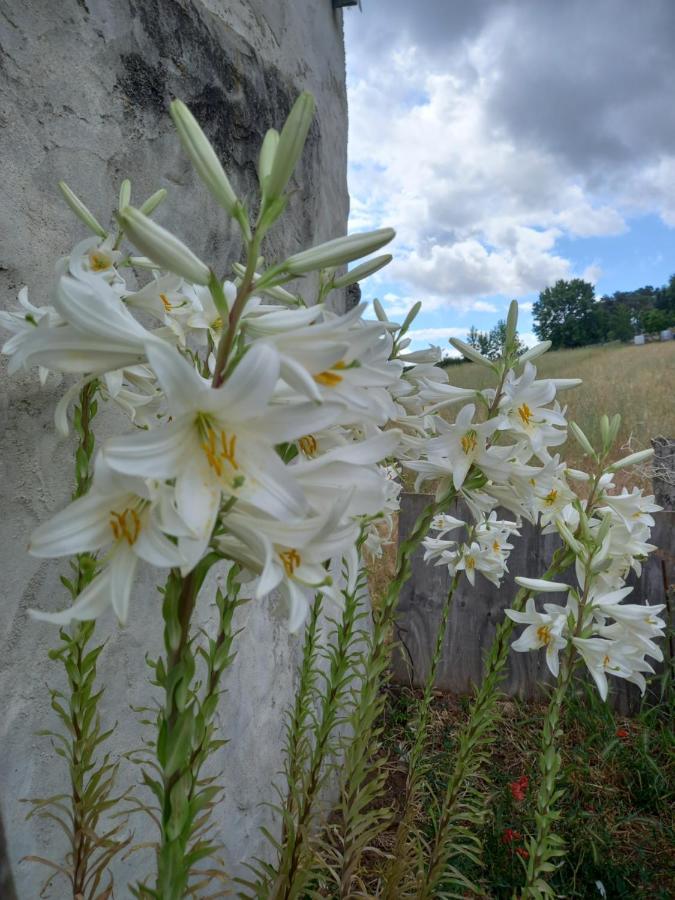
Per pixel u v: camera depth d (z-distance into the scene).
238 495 0.33
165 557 0.32
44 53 0.63
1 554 0.59
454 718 1.63
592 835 1.16
